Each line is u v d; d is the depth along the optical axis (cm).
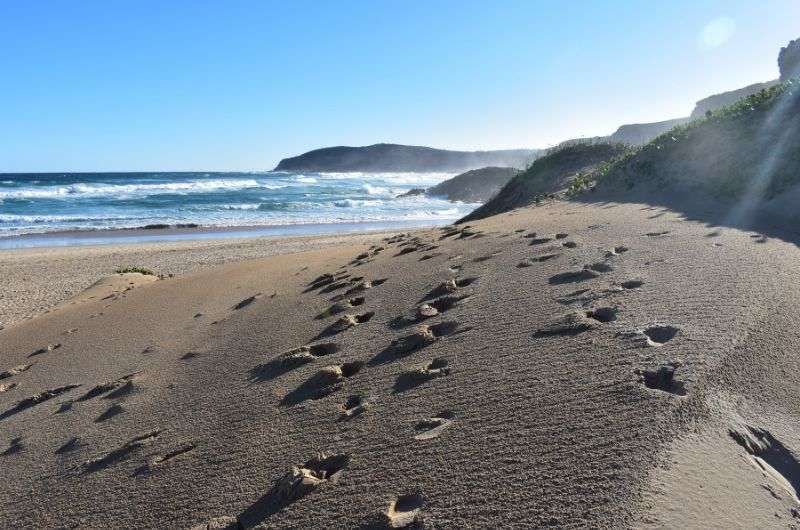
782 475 232
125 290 1095
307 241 2309
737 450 238
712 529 196
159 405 440
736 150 1030
